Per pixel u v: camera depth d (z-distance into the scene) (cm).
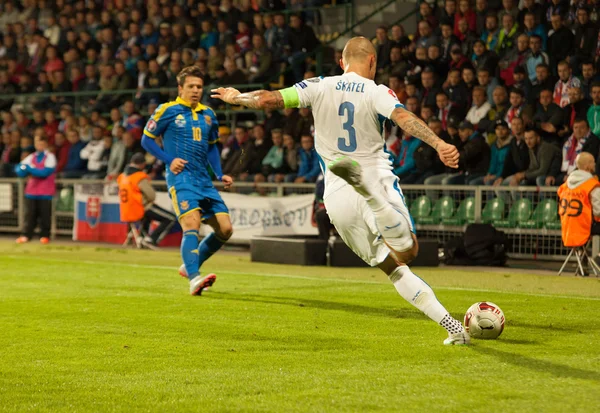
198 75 2755
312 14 6050
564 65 4188
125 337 1905
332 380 1459
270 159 4875
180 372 1538
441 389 1386
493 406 1277
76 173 5700
